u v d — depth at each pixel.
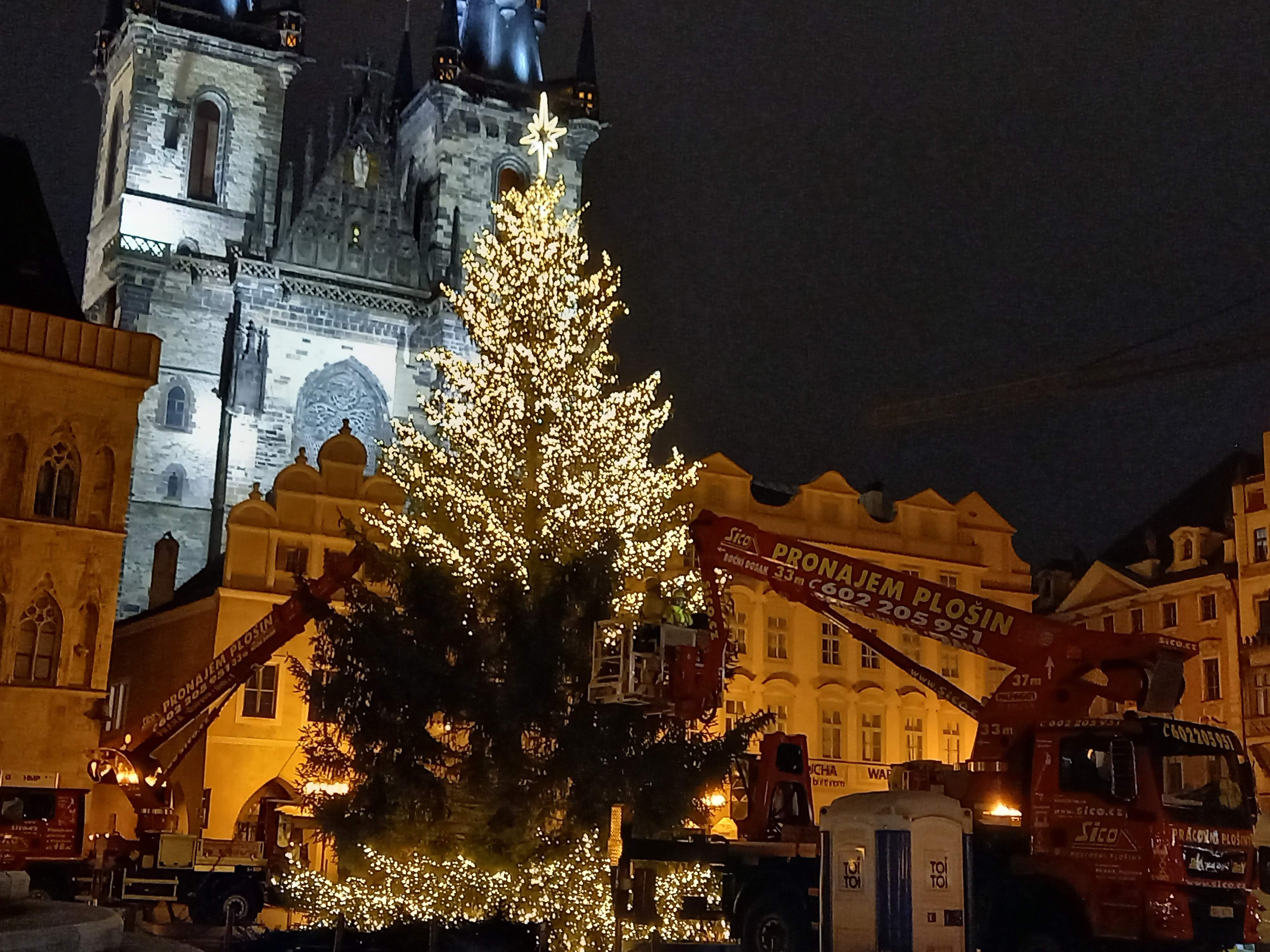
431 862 29.22
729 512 56.94
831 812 24.28
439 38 95.94
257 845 37.06
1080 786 25.19
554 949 27.77
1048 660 28.03
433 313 86.94
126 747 36.97
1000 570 62.06
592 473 35.28
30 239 51.09
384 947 23.41
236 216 88.88
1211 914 24.42
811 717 55.28
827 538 58.28
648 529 37.22
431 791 29.38
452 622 31.00
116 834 37.12
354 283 86.38
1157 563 65.62
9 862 35.12
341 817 29.61
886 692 57.03
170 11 89.44
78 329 47.03
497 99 96.06
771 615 55.50
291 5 91.81
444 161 94.12
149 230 86.88
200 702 36.94
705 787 29.94
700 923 26.33
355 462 52.41
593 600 30.91
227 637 49.12
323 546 51.03
